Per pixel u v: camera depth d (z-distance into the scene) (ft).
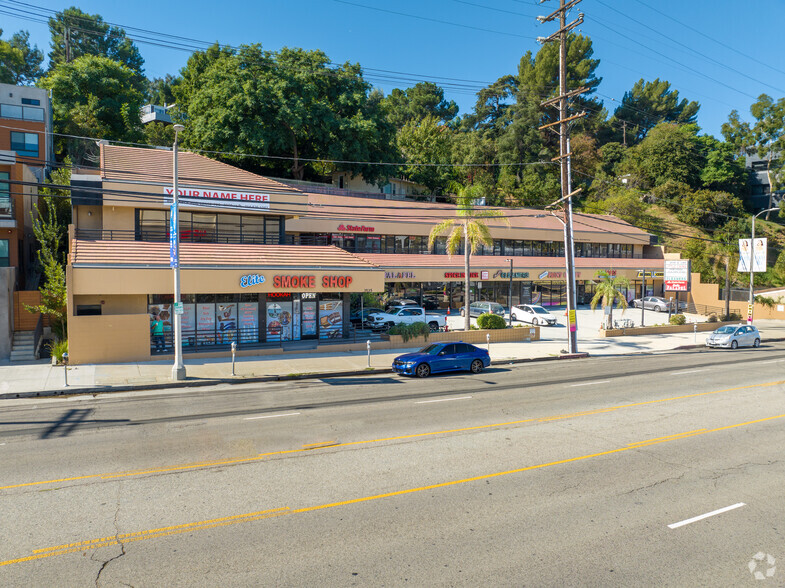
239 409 51.03
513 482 31.60
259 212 97.50
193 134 164.14
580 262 185.06
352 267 93.45
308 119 159.94
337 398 56.65
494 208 175.01
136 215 89.81
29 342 82.53
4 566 21.56
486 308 136.05
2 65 200.85
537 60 304.91
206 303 86.22
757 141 305.32
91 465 34.04
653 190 286.66
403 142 228.63
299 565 21.79
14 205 96.84
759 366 83.20
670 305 159.84
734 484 31.55
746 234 263.49
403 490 30.17
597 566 21.93
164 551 22.90
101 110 170.40
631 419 47.32
